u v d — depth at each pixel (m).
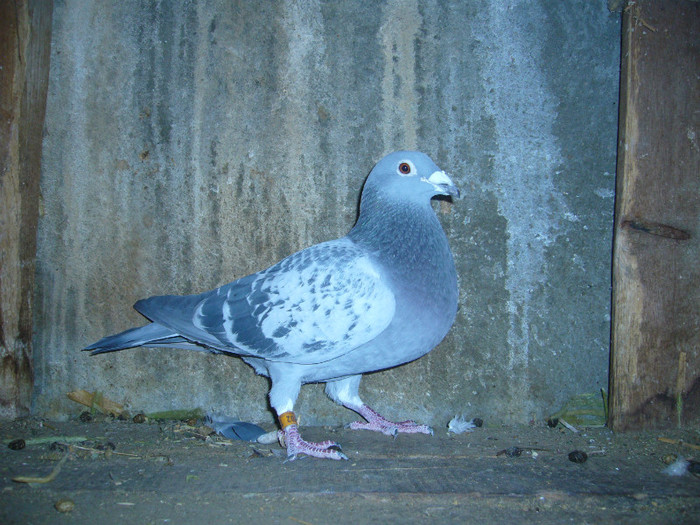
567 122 0.73
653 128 0.69
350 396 0.71
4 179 0.69
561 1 0.73
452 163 0.73
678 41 0.69
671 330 0.69
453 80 0.73
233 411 0.73
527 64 0.73
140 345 0.69
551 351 0.73
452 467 0.63
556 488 0.60
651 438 0.68
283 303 0.65
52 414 0.72
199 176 0.73
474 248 0.73
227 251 0.73
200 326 0.66
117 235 0.73
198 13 0.73
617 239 0.69
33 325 0.72
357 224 0.69
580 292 0.73
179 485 0.60
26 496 0.58
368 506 0.58
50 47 0.72
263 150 0.73
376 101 0.73
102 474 0.61
